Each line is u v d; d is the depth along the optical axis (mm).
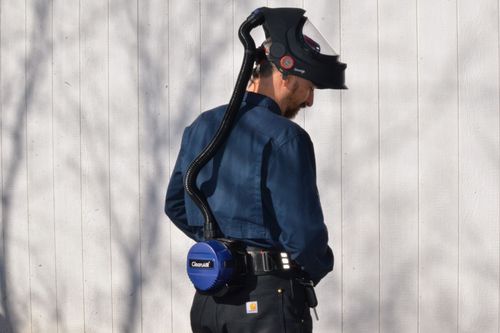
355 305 15383
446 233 14562
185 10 17141
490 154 14195
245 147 9875
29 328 19422
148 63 17594
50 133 18891
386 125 15055
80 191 18547
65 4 18594
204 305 10242
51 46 18797
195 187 10148
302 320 9914
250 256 9891
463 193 14414
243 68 10117
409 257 14883
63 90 18672
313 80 10156
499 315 14164
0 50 19438
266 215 9742
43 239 19094
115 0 17969
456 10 14438
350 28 15336
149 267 17719
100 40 18172
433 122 14648
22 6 19156
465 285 14406
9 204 19516
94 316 18500
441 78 14570
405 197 14906
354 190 15352
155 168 17578
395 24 14953
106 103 18141
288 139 9656
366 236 15266
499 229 14133
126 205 17969
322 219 9617
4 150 19531
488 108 14211
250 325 9820
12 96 19375
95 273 18438
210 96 16906
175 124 17312
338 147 15500
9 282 19609
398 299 14984
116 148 18031
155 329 17688
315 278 9992
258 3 16328
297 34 10148
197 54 17031
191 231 11281
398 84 14938
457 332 14492
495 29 14156
